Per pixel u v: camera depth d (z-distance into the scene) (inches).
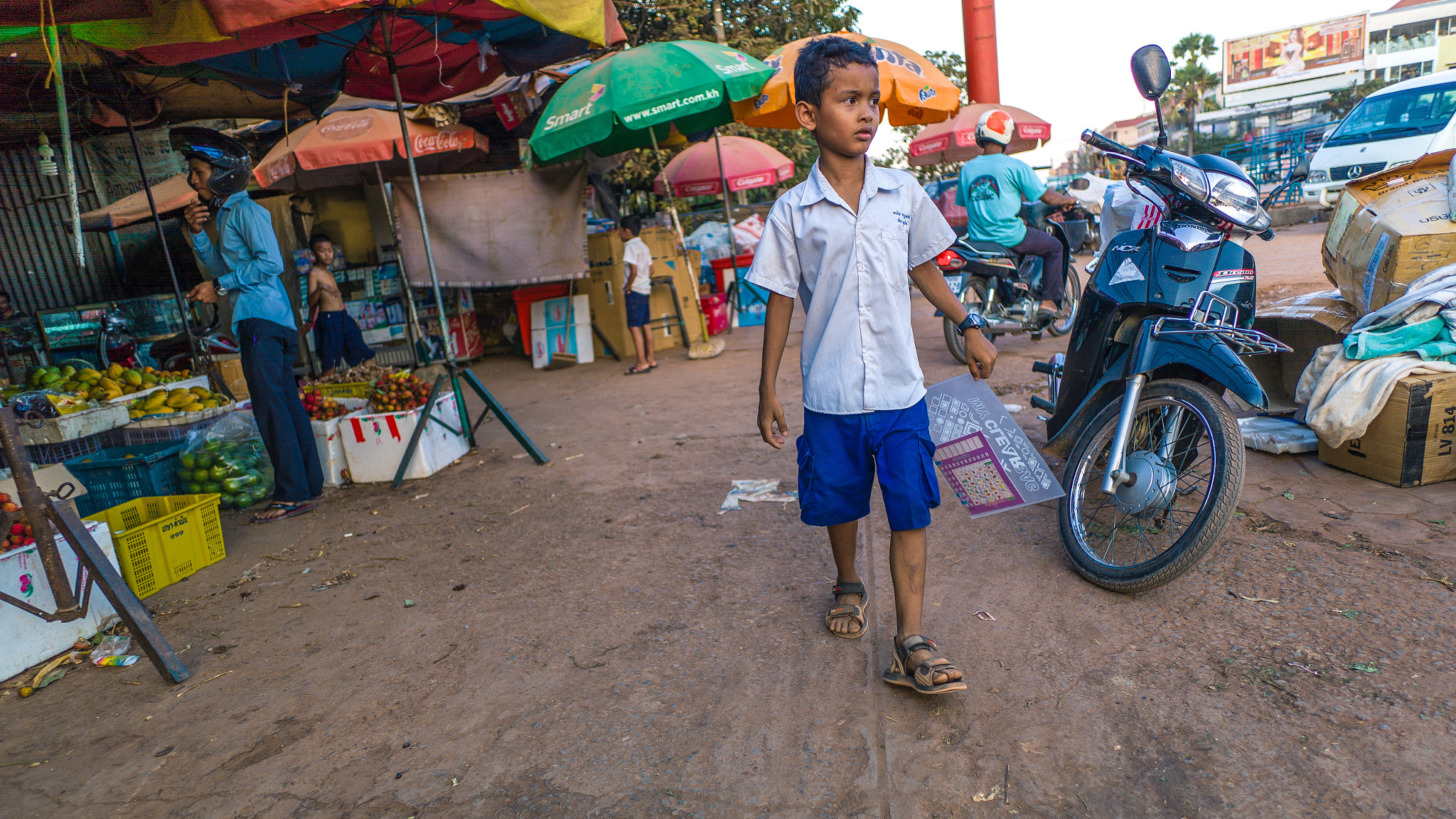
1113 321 114.2
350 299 353.7
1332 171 442.0
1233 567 105.2
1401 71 2108.8
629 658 99.0
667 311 354.9
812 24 578.2
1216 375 96.1
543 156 266.1
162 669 104.1
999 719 80.4
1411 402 119.1
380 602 123.1
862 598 101.3
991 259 235.5
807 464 88.8
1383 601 93.4
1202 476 132.6
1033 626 97.0
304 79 196.9
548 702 91.4
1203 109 2294.5
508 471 188.7
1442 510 113.9
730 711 86.1
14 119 177.9
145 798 81.2
